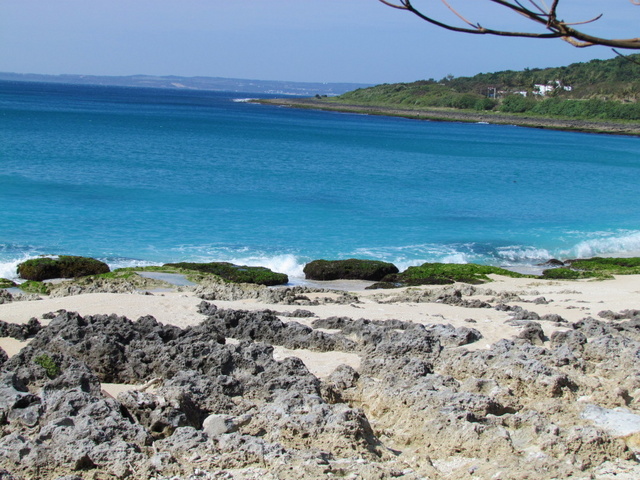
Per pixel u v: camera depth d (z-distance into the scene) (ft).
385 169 196.65
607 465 26.86
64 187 133.18
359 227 116.98
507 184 178.91
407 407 32.71
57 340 39.58
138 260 89.97
